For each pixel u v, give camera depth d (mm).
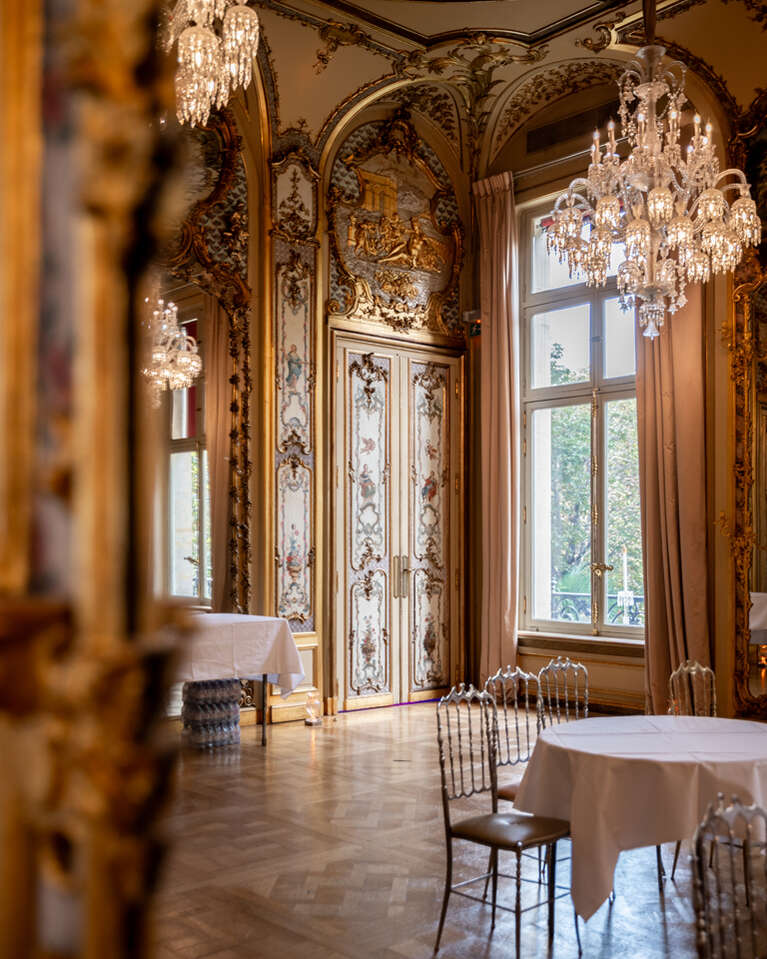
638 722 4066
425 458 9070
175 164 815
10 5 791
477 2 7145
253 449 7891
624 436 8273
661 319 5441
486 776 5859
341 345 8461
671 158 5301
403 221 8984
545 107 8742
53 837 773
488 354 9008
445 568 9180
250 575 7824
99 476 754
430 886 3959
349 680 8383
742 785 3289
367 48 7707
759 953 2529
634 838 3314
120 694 748
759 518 7047
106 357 760
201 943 3340
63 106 795
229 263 7812
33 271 791
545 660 8602
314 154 8258
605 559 8328
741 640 7051
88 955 743
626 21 7164
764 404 7035
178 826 4824
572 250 5676
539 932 3479
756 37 6887
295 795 5441
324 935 3420
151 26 803
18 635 740
